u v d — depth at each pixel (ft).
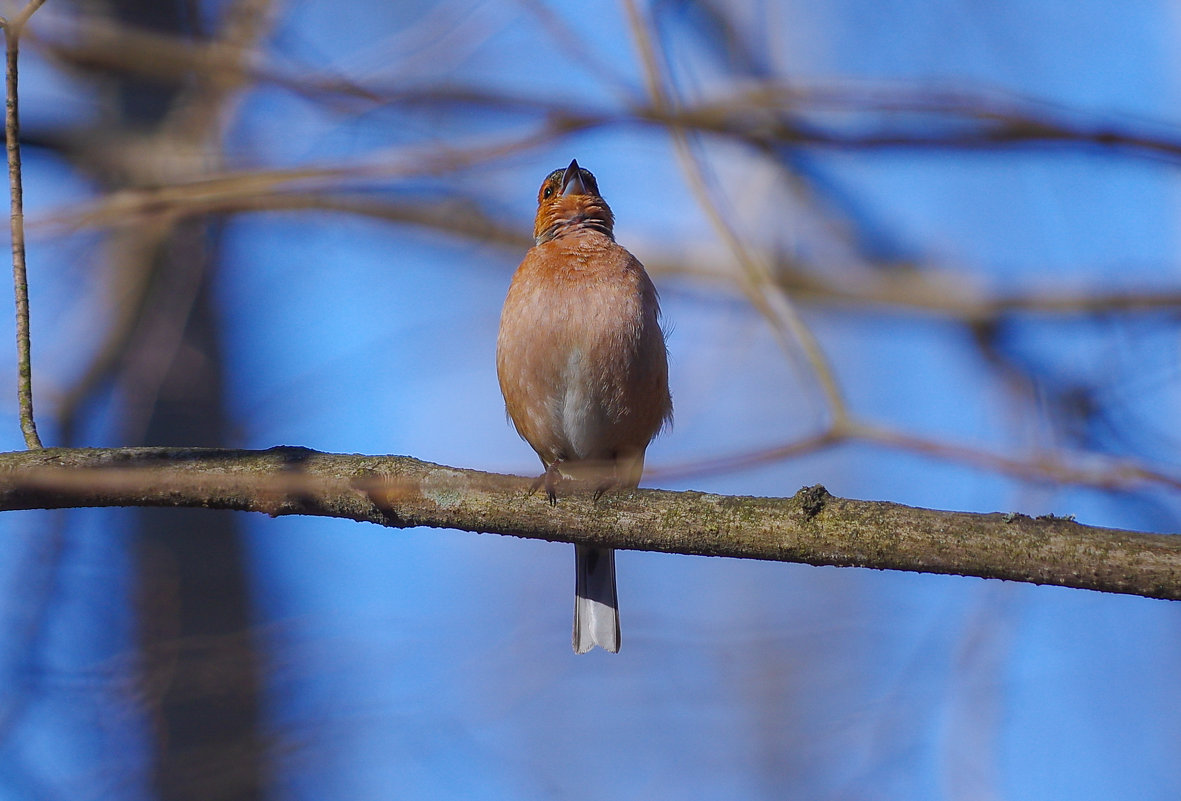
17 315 25.39
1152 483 24.84
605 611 34.22
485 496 24.93
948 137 33.91
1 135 43.70
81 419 43.19
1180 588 21.50
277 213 45.06
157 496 24.35
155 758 36.04
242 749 35.94
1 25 24.93
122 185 44.16
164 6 43.96
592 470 25.27
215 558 41.42
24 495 23.98
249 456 25.16
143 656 36.52
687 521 24.21
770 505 23.98
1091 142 31.73
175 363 44.06
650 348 32.94
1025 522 22.58
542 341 32.83
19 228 25.32
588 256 33.42
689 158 32.37
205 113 42.63
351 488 24.79
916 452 25.95
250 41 38.06
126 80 44.68
